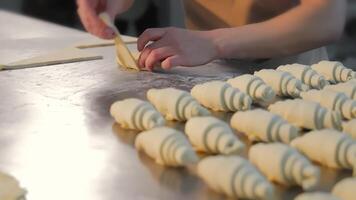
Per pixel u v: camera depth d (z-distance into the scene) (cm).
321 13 143
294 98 123
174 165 92
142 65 141
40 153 96
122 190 86
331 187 88
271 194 81
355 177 85
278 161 86
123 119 105
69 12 316
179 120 109
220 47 140
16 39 177
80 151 97
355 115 112
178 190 86
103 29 137
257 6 165
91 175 90
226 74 141
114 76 138
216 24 172
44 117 112
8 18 217
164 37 142
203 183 88
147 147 95
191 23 177
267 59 150
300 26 142
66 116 112
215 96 115
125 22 294
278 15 157
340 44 258
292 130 99
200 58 139
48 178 89
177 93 110
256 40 141
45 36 182
